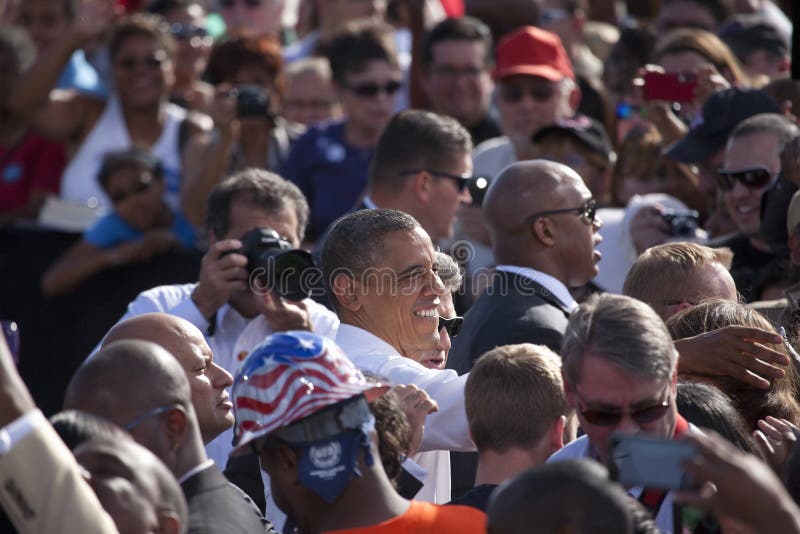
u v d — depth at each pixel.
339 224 15.02
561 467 8.52
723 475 8.32
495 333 16.22
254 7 34.88
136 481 9.61
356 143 26.05
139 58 26.58
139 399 11.09
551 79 25.20
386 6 34.62
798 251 16.22
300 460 10.48
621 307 11.32
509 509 8.45
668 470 8.48
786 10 34.00
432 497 14.73
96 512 9.27
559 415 12.68
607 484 8.45
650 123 23.14
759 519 8.28
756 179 18.89
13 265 25.67
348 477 10.42
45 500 9.22
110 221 25.23
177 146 26.95
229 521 11.16
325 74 29.27
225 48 27.64
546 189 16.88
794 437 12.54
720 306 13.89
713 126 20.61
